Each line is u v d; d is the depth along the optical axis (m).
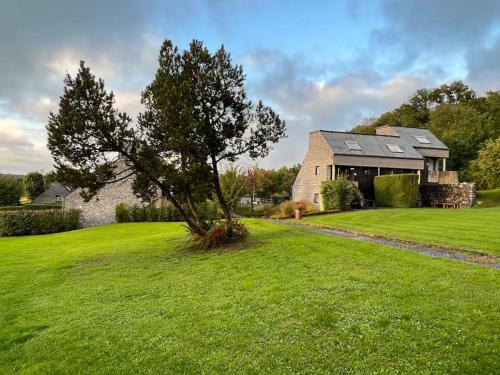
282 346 5.09
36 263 13.82
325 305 6.29
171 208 31.53
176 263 11.20
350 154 31.98
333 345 4.98
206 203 26.84
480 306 5.80
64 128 11.70
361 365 4.47
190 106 12.30
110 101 12.33
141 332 6.05
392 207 28.61
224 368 4.73
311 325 5.61
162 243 15.92
